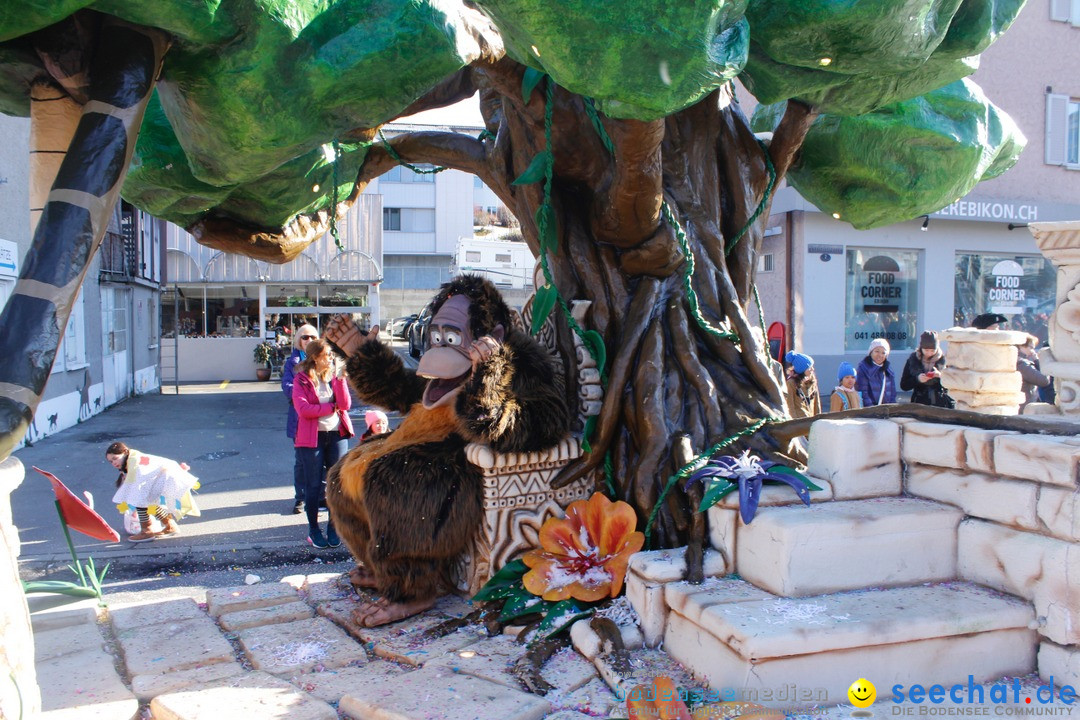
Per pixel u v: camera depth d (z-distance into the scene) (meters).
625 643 2.91
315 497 6.15
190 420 14.41
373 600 3.53
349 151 4.48
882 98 3.46
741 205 3.95
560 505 3.59
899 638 2.48
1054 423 2.73
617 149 3.08
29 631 1.93
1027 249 15.94
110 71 2.39
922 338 7.68
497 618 3.28
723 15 2.32
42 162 2.62
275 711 2.59
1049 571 2.56
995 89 15.41
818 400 6.65
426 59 2.72
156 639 3.36
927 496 3.02
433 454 3.43
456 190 39.88
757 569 2.83
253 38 2.49
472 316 3.56
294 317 23.92
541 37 2.29
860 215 4.46
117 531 6.75
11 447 1.93
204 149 2.84
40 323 2.07
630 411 3.51
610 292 3.77
